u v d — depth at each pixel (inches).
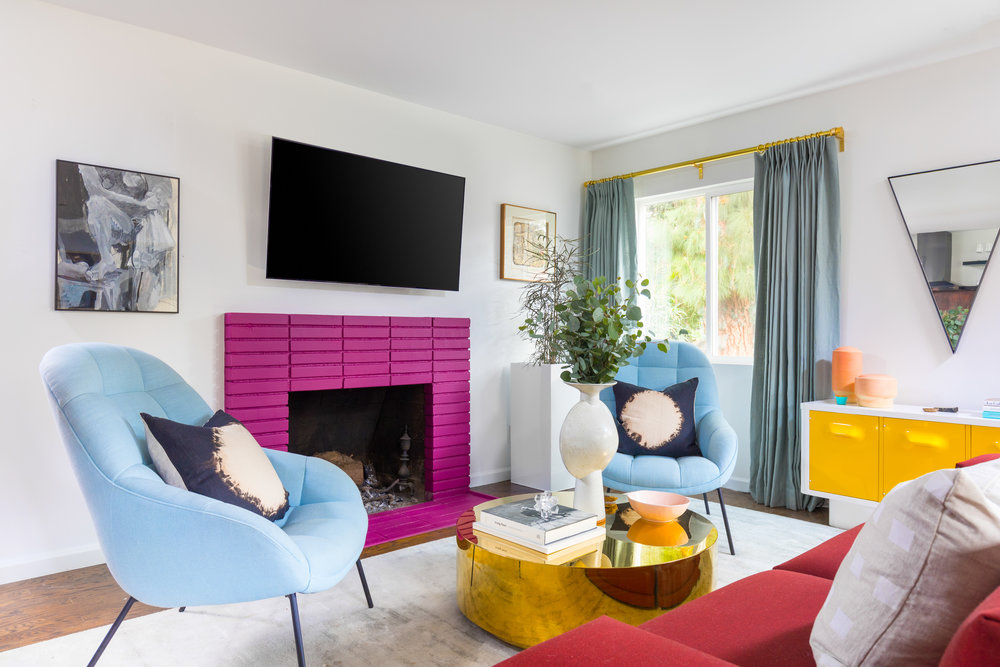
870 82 137.5
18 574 100.0
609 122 166.9
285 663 72.6
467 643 77.1
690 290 173.5
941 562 31.3
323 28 115.0
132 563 61.9
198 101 120.3
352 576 100.0
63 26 106.1
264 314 124.6
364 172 138.3
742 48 122.9
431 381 151.8
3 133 100.4
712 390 128.4
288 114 132.0
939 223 127.3
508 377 173.5
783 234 145.7
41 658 74.2
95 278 107.4
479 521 83.6
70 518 105.3
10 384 100.7
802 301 142.3
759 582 54.2
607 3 106.0
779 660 40.3
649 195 179.0
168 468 70.4
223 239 123.0
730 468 111.2
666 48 122.8
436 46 122.2
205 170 120.9
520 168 175.9
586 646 35.4
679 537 80.4
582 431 88.4
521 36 118.2
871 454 121.4
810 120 146.6
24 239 102.1
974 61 124.2
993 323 120.9
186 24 113.0
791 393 142.9
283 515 79.4
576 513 81.4
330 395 149.8
